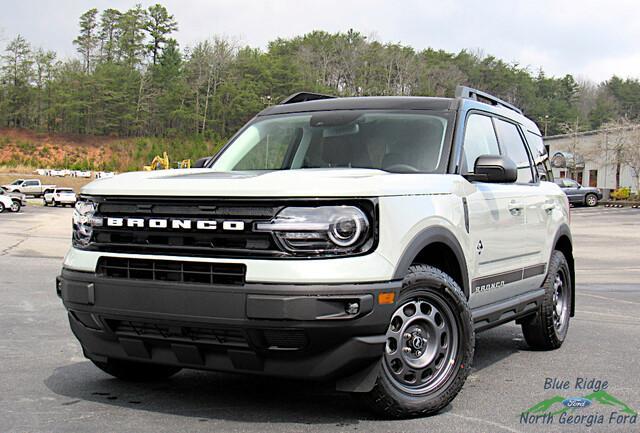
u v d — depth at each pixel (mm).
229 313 4020
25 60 155000
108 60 172875
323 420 4402
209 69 165375
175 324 4180
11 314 8602
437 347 4570
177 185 4301
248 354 4105
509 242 5773
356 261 4055
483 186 5449
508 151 6305
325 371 4098
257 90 162250
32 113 153625
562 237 7137
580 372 5934
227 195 4133
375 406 4375
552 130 193000
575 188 51344
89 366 5867
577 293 11445
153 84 163125
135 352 4473
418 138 5391
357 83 169625
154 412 4539
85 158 142625
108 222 4445
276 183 4121
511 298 5988
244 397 4922
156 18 178500
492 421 4488
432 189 4711
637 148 66250
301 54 174000
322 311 3957
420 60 179250
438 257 4922
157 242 4305
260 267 3998
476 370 5996
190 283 4125
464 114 5617
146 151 148750
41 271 13469
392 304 4156
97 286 4410
